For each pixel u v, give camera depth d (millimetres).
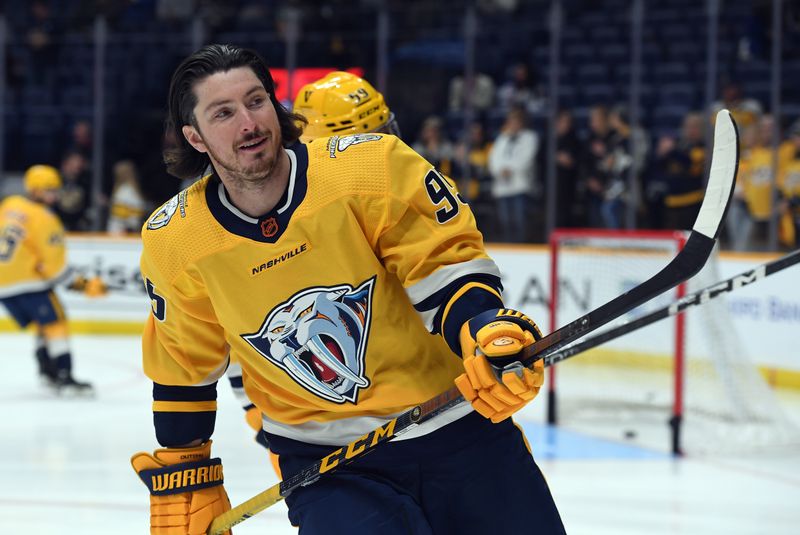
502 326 6078
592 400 23391
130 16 42969
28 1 44219
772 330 27266
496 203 34000
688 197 31328
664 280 5312
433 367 7023
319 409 7203
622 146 32188
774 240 30016
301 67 37938
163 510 7797
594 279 23641
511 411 6117
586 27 37656
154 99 39688
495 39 38125
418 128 37281
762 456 19656
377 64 37656
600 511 15609
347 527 6906
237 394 9742
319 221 6547
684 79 35844
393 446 7008
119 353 34250
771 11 33875
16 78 41688
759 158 30297
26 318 26703
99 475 18078
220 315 7012
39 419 23438
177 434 7770
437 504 7023
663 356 22516
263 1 42594
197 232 6816
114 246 38469
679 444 19766
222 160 6516
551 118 33125
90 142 39062
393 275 6867
